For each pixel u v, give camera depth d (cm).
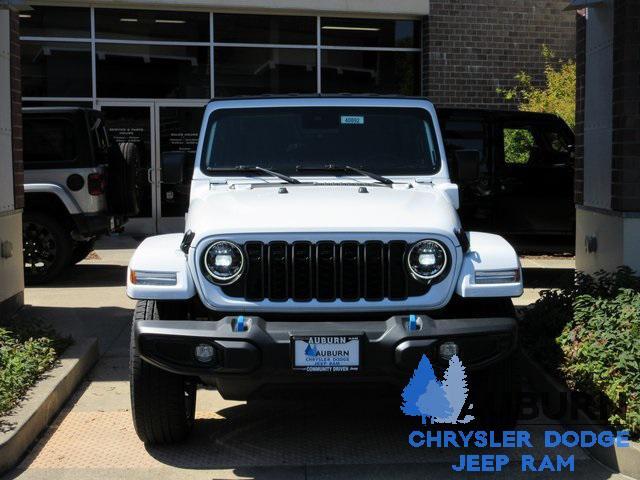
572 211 1068
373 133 588
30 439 512
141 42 1508
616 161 705
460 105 1563
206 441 527
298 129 589
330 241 458
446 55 1552
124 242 1475
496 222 1064
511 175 1062
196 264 459
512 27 1572
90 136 1080
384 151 583
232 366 441
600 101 754
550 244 1077
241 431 546
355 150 582
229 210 490
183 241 479
